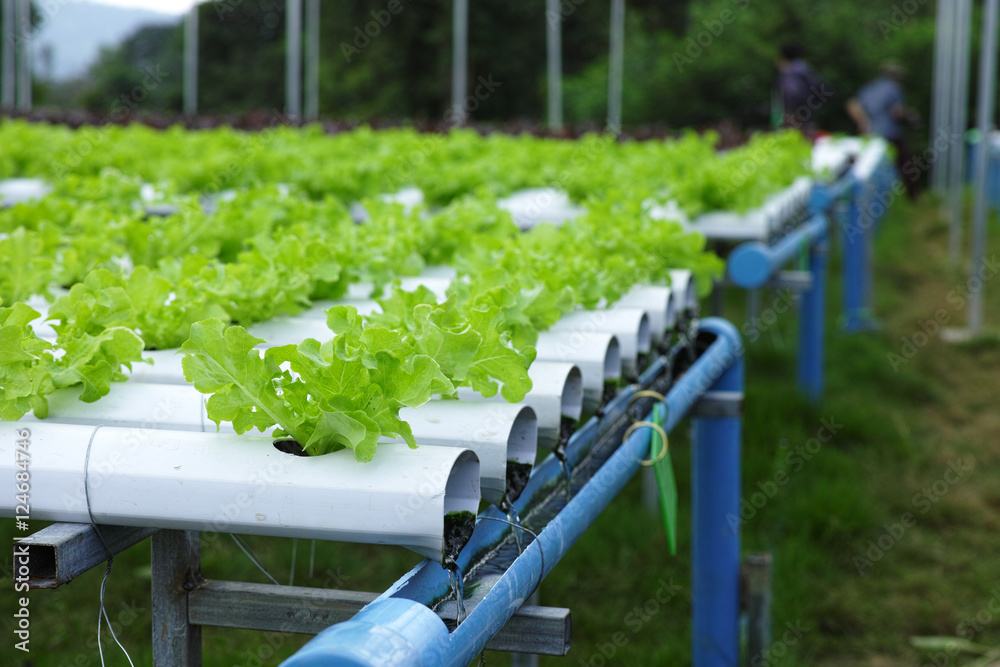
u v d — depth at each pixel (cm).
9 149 481
